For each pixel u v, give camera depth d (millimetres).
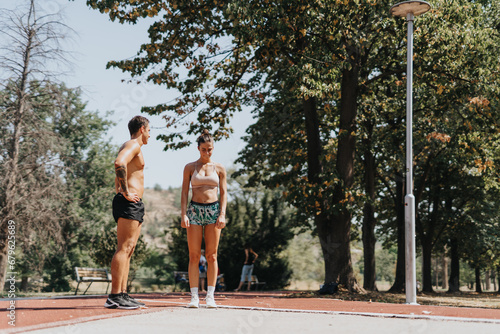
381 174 21906
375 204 12508
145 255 23938
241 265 25188
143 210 5383
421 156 19547
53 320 4039
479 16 14430
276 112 17219
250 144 18141
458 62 13484
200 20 13000
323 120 18141
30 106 18094
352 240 28562
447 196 24469
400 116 18672
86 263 37906
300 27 11250
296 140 16328
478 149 14961
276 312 5375
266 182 16125
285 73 13914
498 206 26031
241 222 26156
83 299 7320
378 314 5086
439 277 74188
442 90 13641
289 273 27844
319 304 7691
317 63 11453
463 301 15945
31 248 19484
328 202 12992
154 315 4598
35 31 17344
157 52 13453
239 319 4406
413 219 8781
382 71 15930
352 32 12141
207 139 5746
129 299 5285
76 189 31391
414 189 22797
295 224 26938
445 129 17438
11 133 18078
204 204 5762
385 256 80562
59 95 18406
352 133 13258
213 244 5801
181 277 22625
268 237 26141
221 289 20000
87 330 3516
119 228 5254
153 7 12438
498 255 32844
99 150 34531
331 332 3650
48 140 18656
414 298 8523
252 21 10969
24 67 17656
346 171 13133
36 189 18391
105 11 12078
